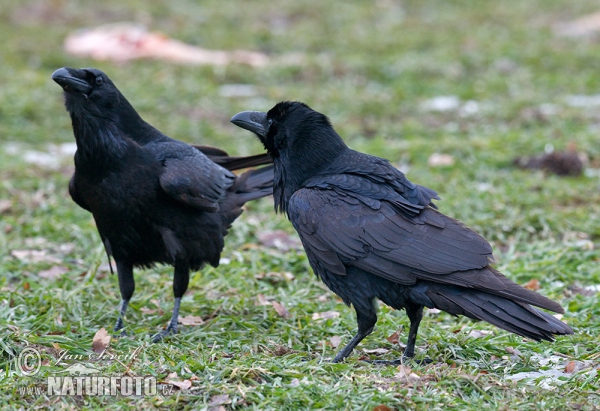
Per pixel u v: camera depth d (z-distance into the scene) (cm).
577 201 1528
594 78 2522
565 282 1174
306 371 841
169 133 2006
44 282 1172
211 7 3556
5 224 1422
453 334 991
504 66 2697
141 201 1019
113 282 1212
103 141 1005
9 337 920
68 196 1585
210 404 768
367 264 892
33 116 2100
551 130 1978
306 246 935
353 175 940
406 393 777
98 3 3541
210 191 1052
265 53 2977
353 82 2553
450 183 1608
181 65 2647
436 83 2505
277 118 989
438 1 3769
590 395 792
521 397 791
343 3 3678
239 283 1181
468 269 852
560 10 3666
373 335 1006
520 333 814
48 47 2817
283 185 990
